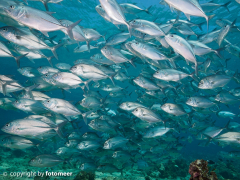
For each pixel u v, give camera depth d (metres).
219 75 2.27
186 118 3.10
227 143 2.28
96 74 2.40
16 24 1.98
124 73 3.48
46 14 1.67
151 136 2.69
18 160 3.83
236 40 8.73
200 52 2.20
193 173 1.11
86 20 8.84
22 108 2.13
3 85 2.08
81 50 3.27
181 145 3.60
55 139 2.68
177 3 1.68
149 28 1.99
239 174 3.50
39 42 2.03
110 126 2.66
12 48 2.29
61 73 2.28
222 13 7.03
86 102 2.73
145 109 2.40
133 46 2.15
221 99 2.69
